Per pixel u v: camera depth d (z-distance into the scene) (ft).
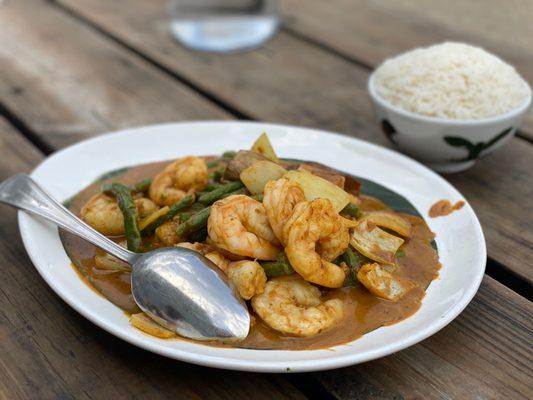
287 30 2.73
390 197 1.69
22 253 1.57
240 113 2.22
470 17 3.47
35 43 2.59
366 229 1.51
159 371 1.31
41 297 1.45
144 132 1.85
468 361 1.33
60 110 2.19
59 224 1.48
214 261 1.39
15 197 1.54
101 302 1.37
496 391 1.28
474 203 1.79
